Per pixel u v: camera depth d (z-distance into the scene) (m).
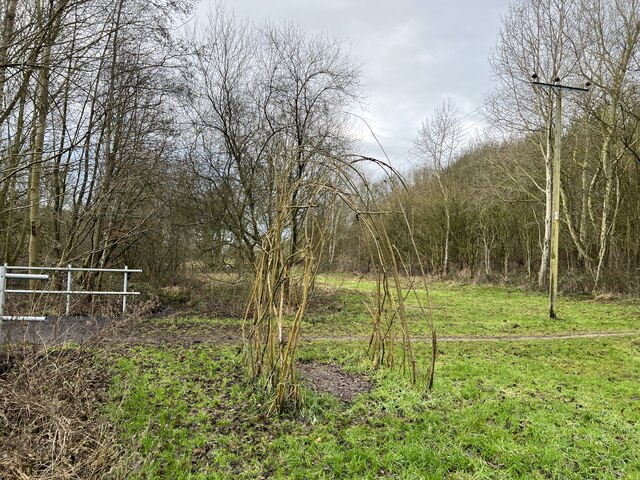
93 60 6.93
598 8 17.50
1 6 7.55
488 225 25.86
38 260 10.79
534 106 20.05
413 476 3.50
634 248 19.61
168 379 5.53
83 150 10.08
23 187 12.13
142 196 12.45
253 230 13.35
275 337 5.32
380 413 4.71
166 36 9.92
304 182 5.90
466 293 20.12
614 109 17.20
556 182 12.48
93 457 3.30
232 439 4.04
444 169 29.66
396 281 5.66
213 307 12.06
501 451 3.91
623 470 3.68
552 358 7.52
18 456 3.06
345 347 7.83
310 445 3.95
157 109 11.15
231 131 13.09
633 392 5.63
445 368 6.55
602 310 14.00
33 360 4.47
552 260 12.49
